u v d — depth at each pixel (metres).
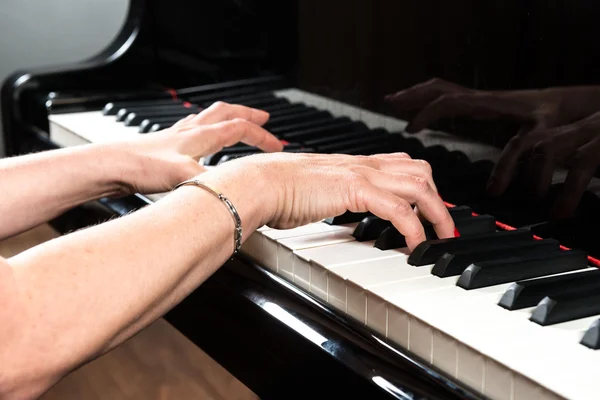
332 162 0.85
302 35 1.35
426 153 1.10
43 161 0.99
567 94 0.85
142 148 1.02
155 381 1.68
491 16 0.95
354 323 0.75
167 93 1.78
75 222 1.47
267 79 1.46
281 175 0.80
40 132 1.76
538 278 0.73
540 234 0.91
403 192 0.84
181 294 0.71
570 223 0.86
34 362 0.59
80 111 1.73
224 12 1.57
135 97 1.78
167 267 0.66
